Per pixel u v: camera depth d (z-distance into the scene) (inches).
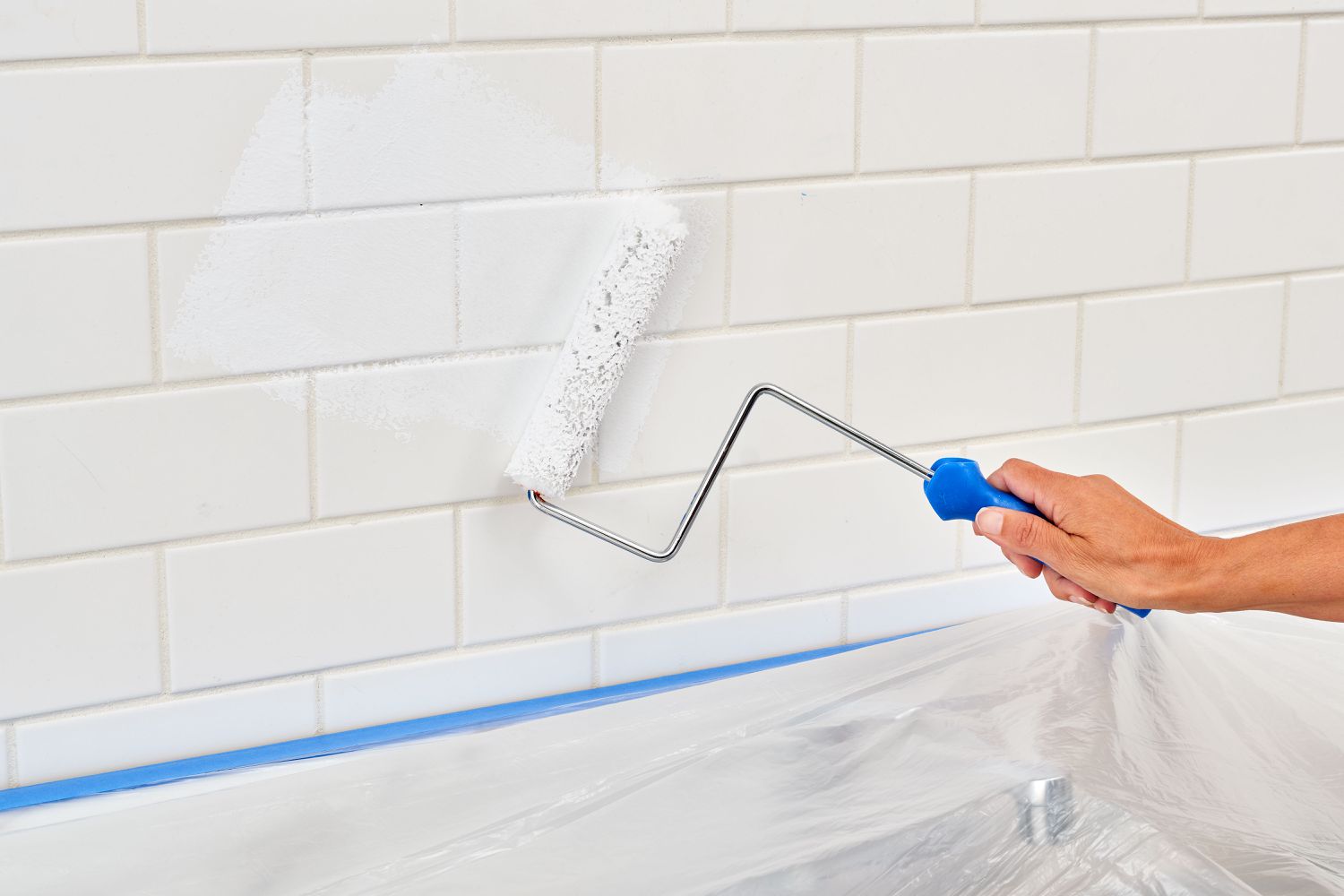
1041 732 34.6
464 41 33.4
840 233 38.4
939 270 39.9
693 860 30.2
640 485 37.8
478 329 35.1
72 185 30.7
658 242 33.9
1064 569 31.1
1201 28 41.3
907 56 38.0
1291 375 45.6
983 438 41.7
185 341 32.4
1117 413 43.4
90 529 32.4
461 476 35.7
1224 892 29.1
